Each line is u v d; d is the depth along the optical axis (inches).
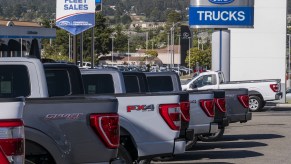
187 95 482.0
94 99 321.7
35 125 309.7
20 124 244.5
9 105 243.6
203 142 748.0
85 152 317.1
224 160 598.9
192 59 3380.9
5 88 356.8
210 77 1177.4
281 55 1505.9
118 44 4173.2
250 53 1517.0
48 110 313.4
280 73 1507.1
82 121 317.1
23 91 357.1
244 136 809.5
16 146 243.0
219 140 766.5
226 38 1277.1
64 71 418.3
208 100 583.8
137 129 423.2
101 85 488.1
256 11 1510.8
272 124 970.1
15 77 358.0
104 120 316.5
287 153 651.5
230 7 1264.8
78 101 318.3
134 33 7126.0
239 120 749.3
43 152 314.3
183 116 474.3
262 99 1221.1
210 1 1266.0
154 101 429.7
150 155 426.9
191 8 1273.4
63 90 415.2
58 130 314.3
